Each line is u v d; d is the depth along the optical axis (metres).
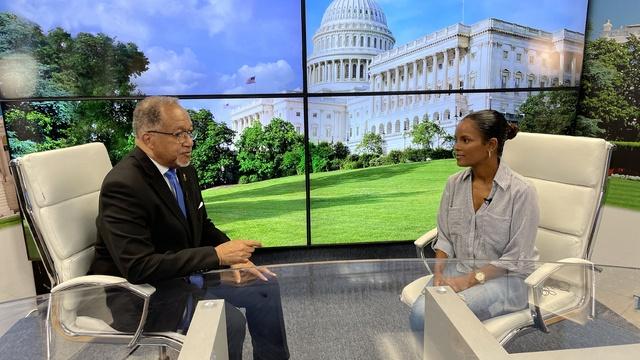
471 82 2.78
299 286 1.96
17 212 2.37
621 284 1.47
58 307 1.38
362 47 2.59
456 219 1.57
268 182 2.79
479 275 1.42
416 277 1.66
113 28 2.34
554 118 2.89
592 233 1.48
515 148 1.67
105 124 2.47
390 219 2.96
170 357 1.53
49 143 2.42
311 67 2.59
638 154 2.60
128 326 1.31
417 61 2.69
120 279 1.33
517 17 2.69
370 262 1.92
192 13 2.39
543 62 2.79
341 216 2.91
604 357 0.88
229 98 2.58
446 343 0.96
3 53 2.22
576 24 2.72
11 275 2.39
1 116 2.30
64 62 2.32
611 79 2.69
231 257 1.39
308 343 1.76
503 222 1.45
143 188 1.33
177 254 1.34
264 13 2.45
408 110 2.78
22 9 2.20
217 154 2.68
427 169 2.90
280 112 2.67
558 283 1.42
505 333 1.24
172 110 1.39
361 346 1.73
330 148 2.78
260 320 1.53
